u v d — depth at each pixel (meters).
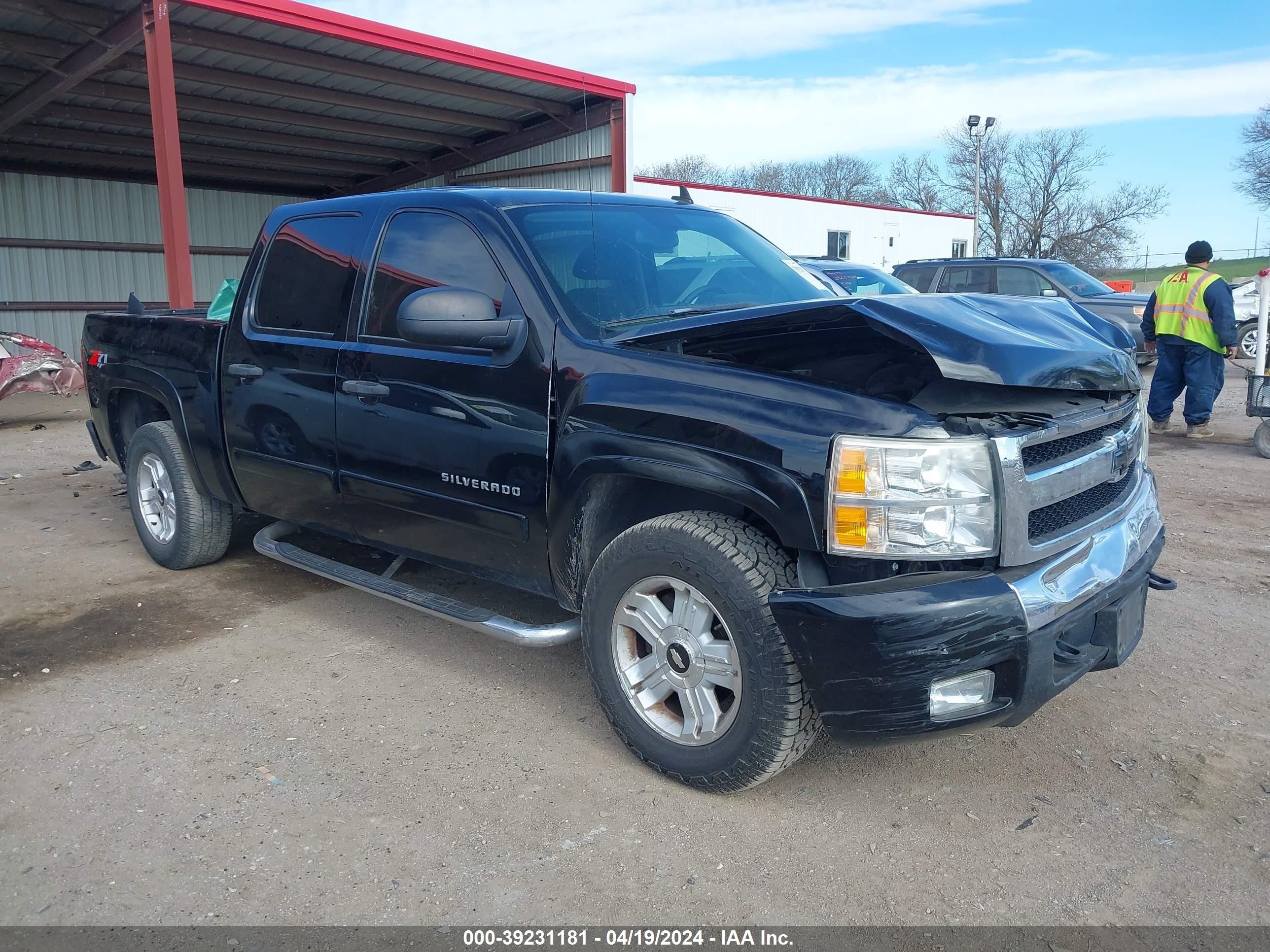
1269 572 5.01
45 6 11.41
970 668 2.43
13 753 3.22
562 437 3.07
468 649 4.10
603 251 3.50
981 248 53.88
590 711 3.53
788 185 64.81
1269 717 3.43
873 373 3.06
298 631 4.31
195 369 4.55
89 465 8.44
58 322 19.38
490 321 3.17
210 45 12.59
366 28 12.82
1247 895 2.47
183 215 11.58
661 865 2.61
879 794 2.96
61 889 2.51
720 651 2.80
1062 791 2.97
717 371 2.82
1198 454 8.32
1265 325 8.41
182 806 2.90
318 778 3.05
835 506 2.50
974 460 2.48
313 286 4.02
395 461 3.63
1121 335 3.40
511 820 2.82
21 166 18.53
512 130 17.78
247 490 4.48
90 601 4.70
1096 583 2.71
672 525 2.84
